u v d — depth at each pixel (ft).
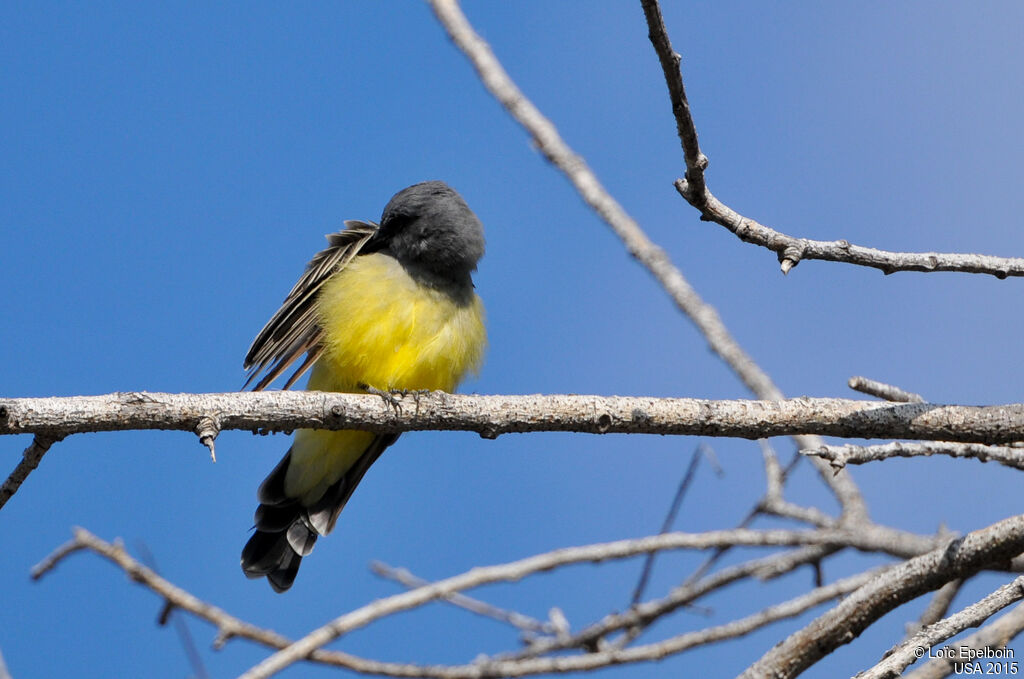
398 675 35.53
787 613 34.50
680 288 39.06
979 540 26.16
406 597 35.60
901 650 24.30
